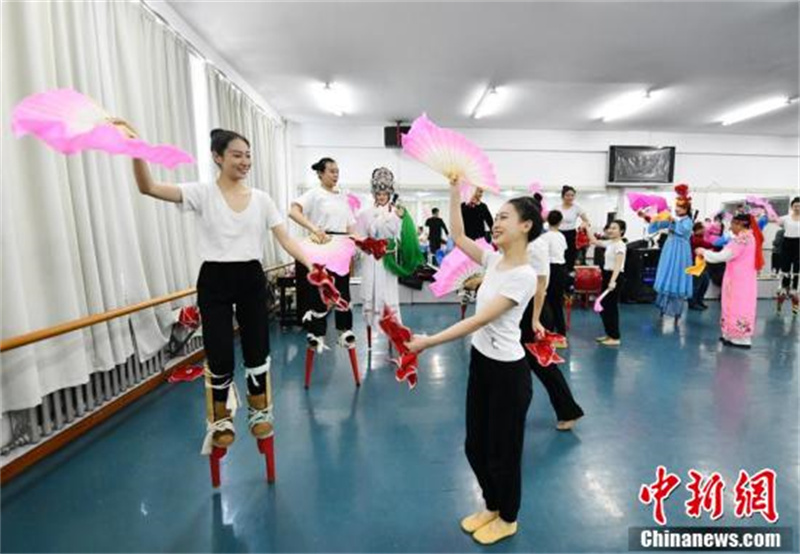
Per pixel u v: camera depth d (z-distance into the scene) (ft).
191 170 11.92
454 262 7.96
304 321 10.10
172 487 6.21
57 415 7.22
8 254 6.01
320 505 5.84
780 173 26.89
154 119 10.16
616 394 9.80
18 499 5.91
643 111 21.62
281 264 18.78
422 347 4.38
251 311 5.63
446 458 7.06
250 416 6.00
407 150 4.87
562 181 26.13
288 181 23.68
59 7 7.16
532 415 8.70
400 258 10.98
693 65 15.61
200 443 7.47
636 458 7.04
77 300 7.23
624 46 13.99
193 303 11.29
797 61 15.30
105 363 7.91
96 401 8.16
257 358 5.77
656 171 25.77
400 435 7.84
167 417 8.45
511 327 4.67
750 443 7.53
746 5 11.46
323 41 13.50
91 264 7.53
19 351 6.21
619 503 5.91
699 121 23.62
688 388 10.18
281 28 12.59
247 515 5.62
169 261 10.32
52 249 6.75
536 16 12.03
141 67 9.85
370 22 12.33
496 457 4.92
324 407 9.07
